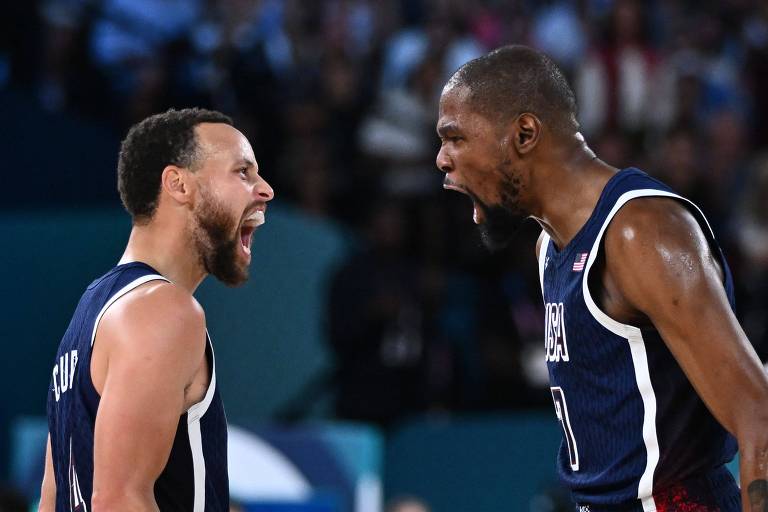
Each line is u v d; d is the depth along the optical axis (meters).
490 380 19.08
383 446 17.77
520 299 19.59
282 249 18.89
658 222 7.43
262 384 18.56
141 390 7.34
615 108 24.53
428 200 22.11
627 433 7.77
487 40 26.81
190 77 23.84
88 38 24.39
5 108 20.19
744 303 19.16
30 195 20.31
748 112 26.22
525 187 7.98
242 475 15.24
